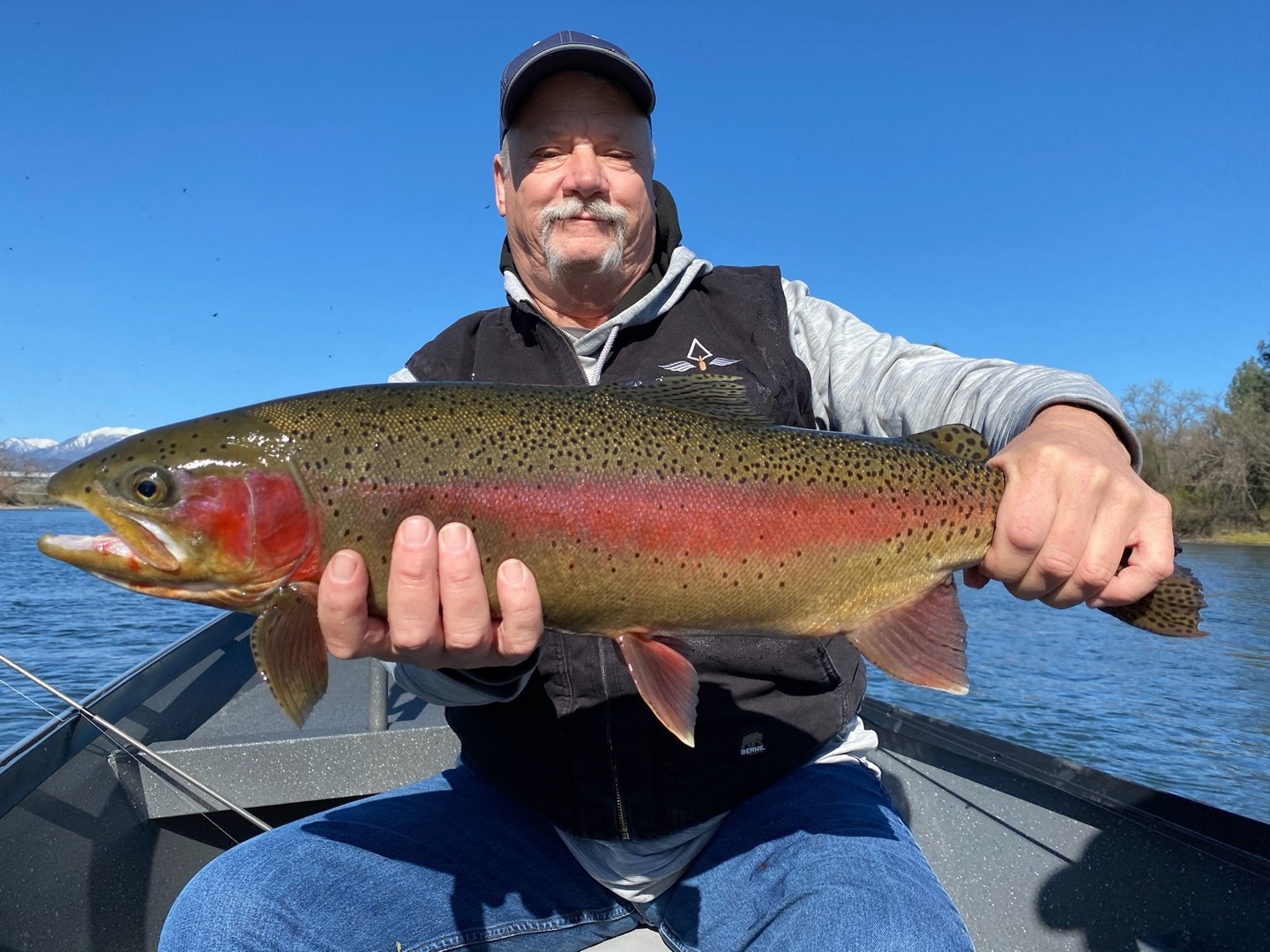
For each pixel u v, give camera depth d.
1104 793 0.98
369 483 0.70
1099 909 0.95
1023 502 0.66
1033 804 1.04
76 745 0.98
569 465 0.73
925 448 0.83
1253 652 4.66
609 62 0.97
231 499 0.69
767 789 0.86
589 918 0.85
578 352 0.99
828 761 0.90
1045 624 5.94
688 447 0.76
